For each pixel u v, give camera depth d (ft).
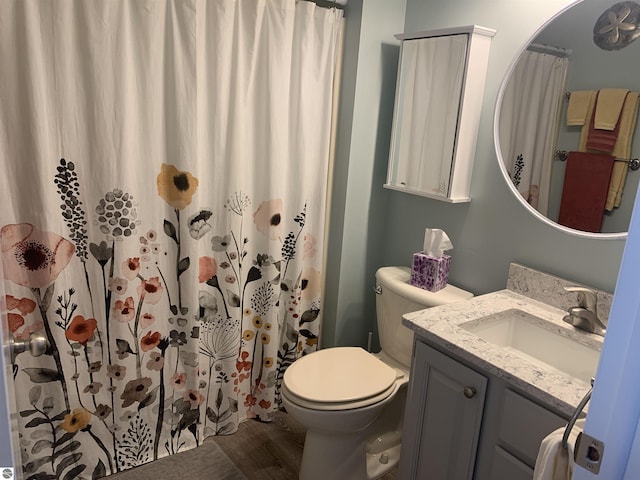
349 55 6.71
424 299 5.99
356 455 5.93
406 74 6.51
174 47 5.36
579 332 4.80
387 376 5.83
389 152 7.13
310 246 7.25
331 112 6.86
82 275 5.42
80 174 5.19
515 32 5.55
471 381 4.32
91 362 5.69
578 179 5.05
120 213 5.43
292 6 6.03
